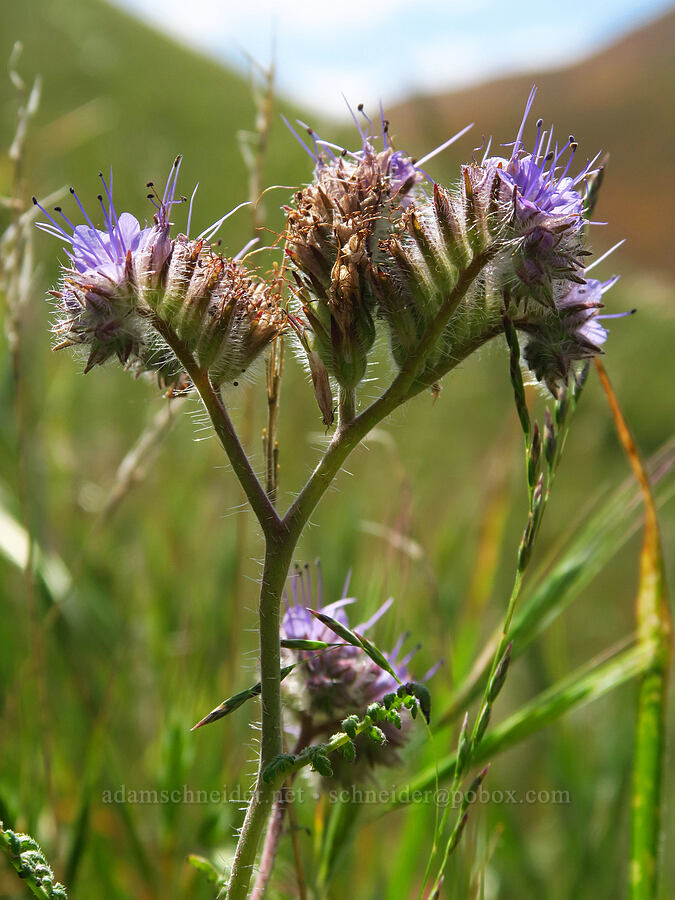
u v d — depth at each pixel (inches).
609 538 14.0
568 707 13.3
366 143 12.0
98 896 14.6
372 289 11.3
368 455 25.7
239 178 50.6
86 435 23.6
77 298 11.3
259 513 11.2
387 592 15.9
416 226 11.3
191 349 11.4
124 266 11.2
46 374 19.9
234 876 10.9
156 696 16.3
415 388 11.6
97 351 11.3
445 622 16.5
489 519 16.7
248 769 15.2
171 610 17.2
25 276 14.8
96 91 77.2
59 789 15.0
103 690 16.1
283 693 12.3
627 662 13.4
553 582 13.8
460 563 20.3
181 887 14.3
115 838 15.4
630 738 16.4
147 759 15.7
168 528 19.5
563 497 36.3
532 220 11.2
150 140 55.4
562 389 11.8
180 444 22.9
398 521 15.5
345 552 17.8
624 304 68.3
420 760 14.6
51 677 16.3
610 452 39.0
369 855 15.6
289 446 22.8
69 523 19.6
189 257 11.4
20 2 87.9
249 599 17.0
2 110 64.6
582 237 11.4
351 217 11.5
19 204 14.7
